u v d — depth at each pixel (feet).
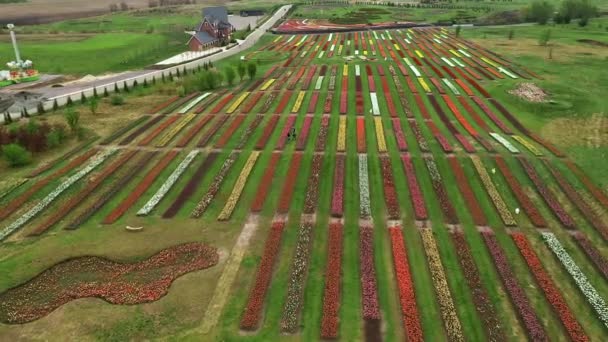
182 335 87.15
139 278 102.37
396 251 109.70
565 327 88.07
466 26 438.40
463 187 137.28
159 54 352.69
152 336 87.04
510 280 99.86
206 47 367.25
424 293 97.91
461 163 152.15
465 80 243.40
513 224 120.06
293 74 265.54
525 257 107.24
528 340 86.12
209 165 154.92
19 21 549.54
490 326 88.63
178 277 102.58
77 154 165.27
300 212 127.13
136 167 153.99
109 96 235.81
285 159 157.17
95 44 380.58
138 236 117.70
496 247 110.93
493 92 222.28
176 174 147.84
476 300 95.09
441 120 190.29
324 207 129.29
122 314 92.17
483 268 105.09
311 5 629.92
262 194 135.33
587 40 337.11
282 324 88.99
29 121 188.55
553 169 148.25
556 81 237.25
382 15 512.22
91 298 96.73
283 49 353.10
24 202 134.41
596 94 217.15
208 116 198.49
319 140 169.89
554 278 102.06
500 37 367.86
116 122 195.93
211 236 117.39
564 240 114.62
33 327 89.30
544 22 424.46
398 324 89.66
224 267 105.70
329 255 108.27
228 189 139.85
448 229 118.83
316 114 197.47
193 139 175.11
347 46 353.72
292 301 94.68
